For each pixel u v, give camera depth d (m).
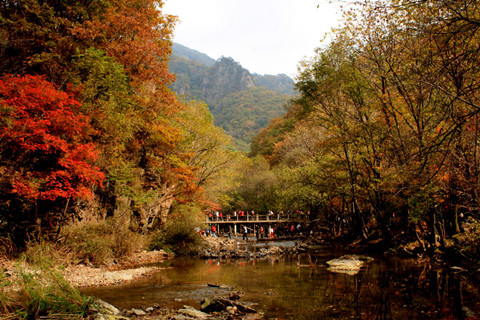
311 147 32.41
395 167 13.95
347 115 22.19
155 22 22.58
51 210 15.20
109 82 16.48
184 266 17.12
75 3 20.61
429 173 12.25
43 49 19.45
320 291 10.28
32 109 12.64
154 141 23.22
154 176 24.61
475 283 10.47
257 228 48.88
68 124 13.09
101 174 13.73
